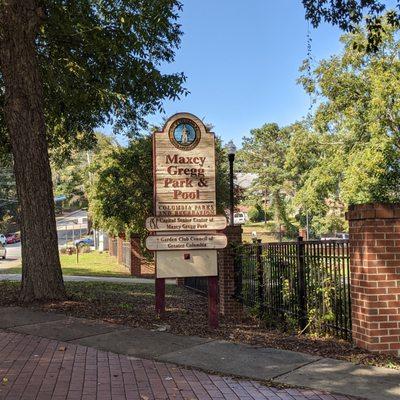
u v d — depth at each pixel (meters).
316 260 7.99
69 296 10.52
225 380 5.54
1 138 15.32
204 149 8.59
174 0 13.97
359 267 6.77
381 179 28.20
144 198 22.12
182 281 18.59
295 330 8.39
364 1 9.84
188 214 8.45
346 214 7.06
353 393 5.18
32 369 5.73
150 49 15.09
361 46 10.98
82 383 5.30
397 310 6.58
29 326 7.91
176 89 15.30
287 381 5.52
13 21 9.95
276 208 67.56
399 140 27.62
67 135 16.97
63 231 78.31
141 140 22.14
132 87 15.40
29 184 10.16
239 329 8.52
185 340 7.25
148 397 4.94
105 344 6.90
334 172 35.16
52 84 13.32
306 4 10.20
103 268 27.55
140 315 9.02
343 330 7.35
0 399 4.79
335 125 33.31
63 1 13.09
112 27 13.90
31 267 10.13
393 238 6.63
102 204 22.84
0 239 61.44
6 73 10.16
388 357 6.39
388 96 27.03
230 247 11.38
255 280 10.26
